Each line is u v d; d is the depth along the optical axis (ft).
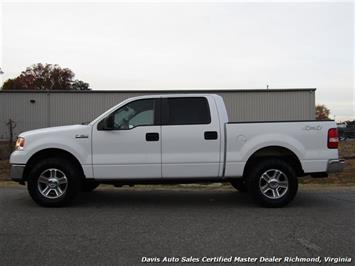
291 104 128.57
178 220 20.86
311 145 23.90
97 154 23.72
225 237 17.65
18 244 16.60
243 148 23.81
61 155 24.53
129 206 24.72
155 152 23.73
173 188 32.58
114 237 17.63
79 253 15.46
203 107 24.20
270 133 23.86
